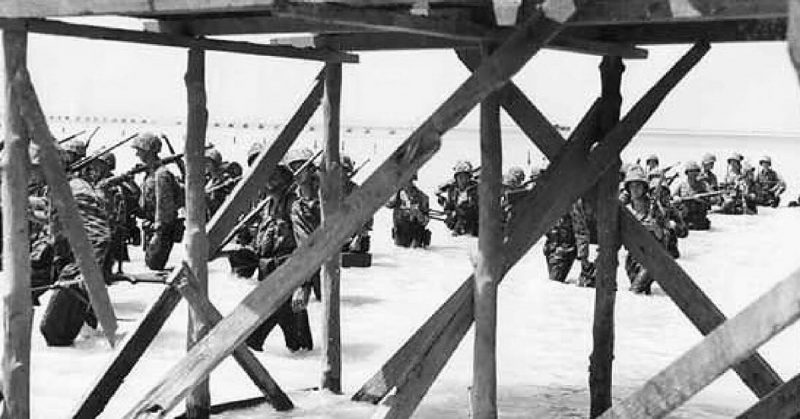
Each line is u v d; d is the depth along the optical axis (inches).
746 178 1318.9
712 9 208.8
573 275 733.9
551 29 222.7
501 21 237.0
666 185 997.8
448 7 250.8
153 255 671.1
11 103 275.4
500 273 259.0
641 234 311.1
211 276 647.1
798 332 518.6
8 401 284.4
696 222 1086.4
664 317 567.5
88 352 437.7
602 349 318.3
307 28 295.1
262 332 447.8
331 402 354.9
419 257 816.3
